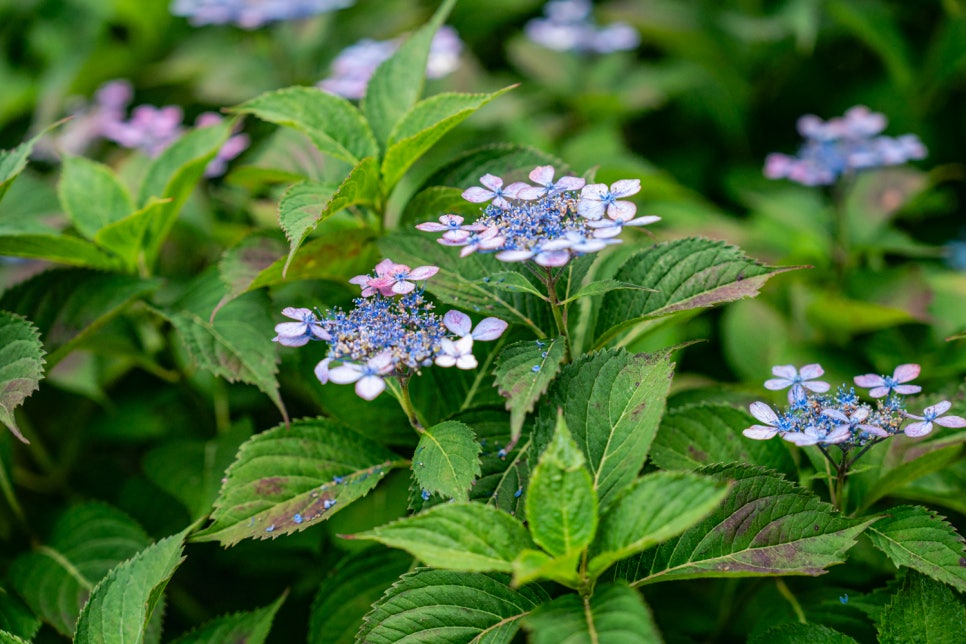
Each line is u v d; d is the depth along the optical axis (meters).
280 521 0.99
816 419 0.96
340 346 0.94
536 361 0.95
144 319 1.19
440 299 1.00
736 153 1.69
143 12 1.81
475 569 0.91
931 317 1.20
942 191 1.50
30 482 1.18
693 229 1.29
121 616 0.99
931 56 1.51
